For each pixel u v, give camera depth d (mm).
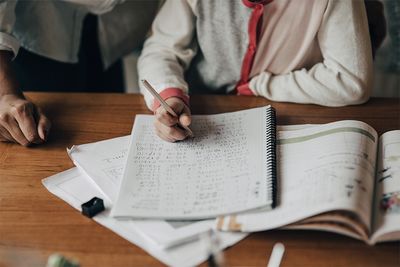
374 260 607
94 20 1313
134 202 685
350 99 914
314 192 650
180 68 1000
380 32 1064
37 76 1279
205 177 727
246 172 725
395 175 696
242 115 878
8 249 646
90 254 631
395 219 623
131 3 1212
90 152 820
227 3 945
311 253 618
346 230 607
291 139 797
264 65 1004
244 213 655
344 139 747
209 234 622
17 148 853
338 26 904
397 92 1473
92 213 684
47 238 659
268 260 611
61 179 768
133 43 1329
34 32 1140
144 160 773
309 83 931
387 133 800
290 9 925
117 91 1555
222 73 1055
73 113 941
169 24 1026
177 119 824
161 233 642
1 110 879
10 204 719
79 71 1365
